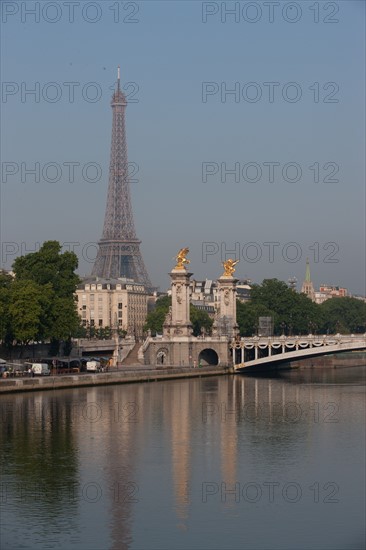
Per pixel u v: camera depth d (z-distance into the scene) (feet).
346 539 411.95
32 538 412.36
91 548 401.90
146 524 428.97
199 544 406.82
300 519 435.94
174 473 513.45
